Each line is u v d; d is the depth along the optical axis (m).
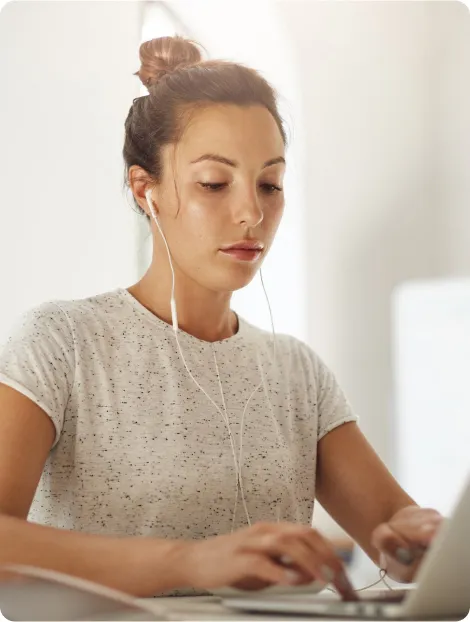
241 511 1.10
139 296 1.17
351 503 1.19
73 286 1.93
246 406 1.15
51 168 1.92
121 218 2.02
